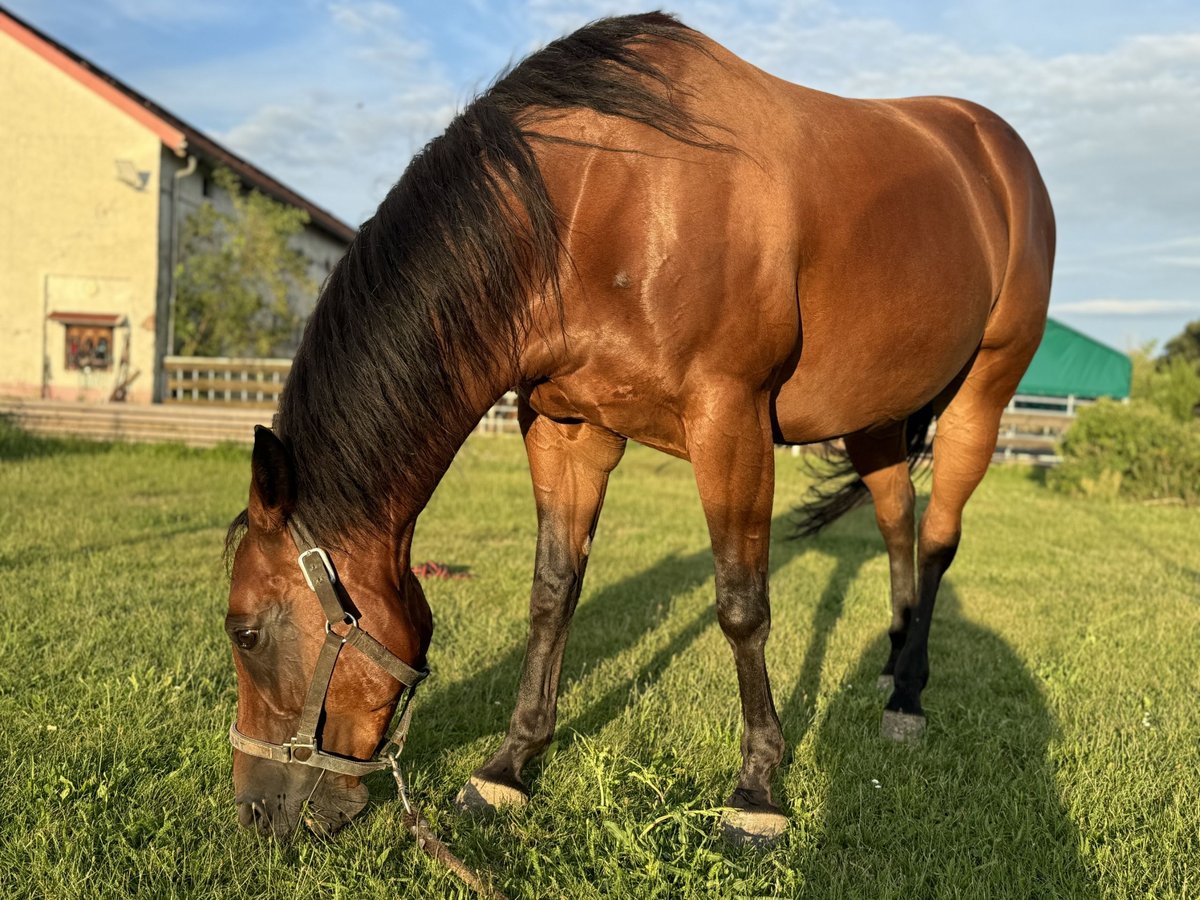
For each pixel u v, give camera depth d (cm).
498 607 442
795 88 270
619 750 270
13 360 1473
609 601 474
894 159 273
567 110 221
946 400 348
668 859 214
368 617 195
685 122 221
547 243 211
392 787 249
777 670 363
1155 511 957
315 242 2189
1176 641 426
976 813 244
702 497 230
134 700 290
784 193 229
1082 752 285
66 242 1460
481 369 213
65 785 229
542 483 257
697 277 214
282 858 206
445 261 203
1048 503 997
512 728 251
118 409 1123
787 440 280
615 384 223
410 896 196
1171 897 204
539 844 219
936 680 367
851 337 256
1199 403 1602
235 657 197
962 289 287
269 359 1591
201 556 522
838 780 263
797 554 645
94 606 397
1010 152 341
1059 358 1573
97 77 1424
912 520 371
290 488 184
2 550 509
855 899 203
